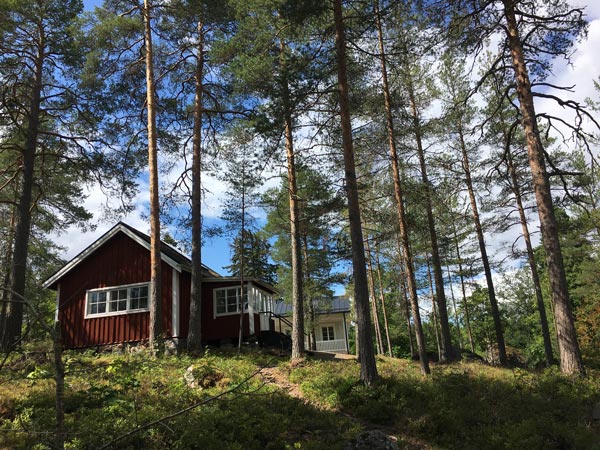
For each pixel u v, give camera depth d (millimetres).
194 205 19125
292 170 18188
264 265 36188
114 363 8320
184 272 20688
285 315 35781
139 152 19750
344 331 38781
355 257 12453
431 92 21625
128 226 21266
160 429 7715
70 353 15828
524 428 8852
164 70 20172
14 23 17359
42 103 19328
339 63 13609
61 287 21078
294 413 9750
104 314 20156
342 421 9727
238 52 17016
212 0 17406
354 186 12969
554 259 12930
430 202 19219
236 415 8930
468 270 29969
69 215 21719
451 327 55906
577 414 9766
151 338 16391
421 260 32250
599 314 27672
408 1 12969
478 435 9188
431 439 9180
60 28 18172
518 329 49031
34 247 24344
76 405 9047
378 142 17375
